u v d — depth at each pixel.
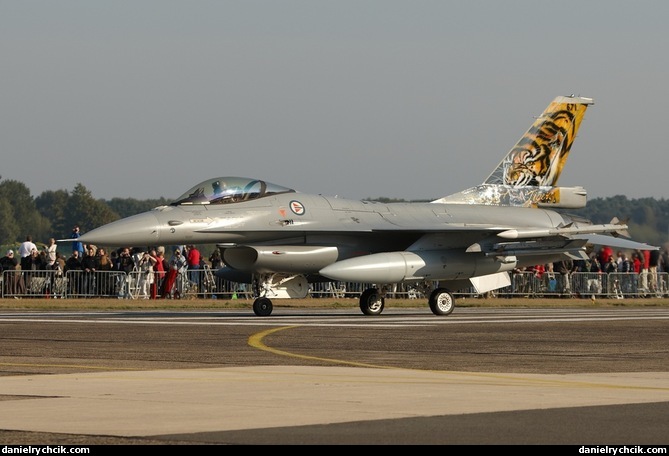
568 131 98.06
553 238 85.00
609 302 111.56
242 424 22.95
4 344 46.56
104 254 103.50
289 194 82.44
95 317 72.06
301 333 54.81
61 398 27.36
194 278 104.25
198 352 42.72
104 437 21.34
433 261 79.81
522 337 52.41
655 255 136.50
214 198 79.12
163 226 76.25
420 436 21.39
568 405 25.98
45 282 99.50
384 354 42.09
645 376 33.47
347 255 82.88
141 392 28.59
